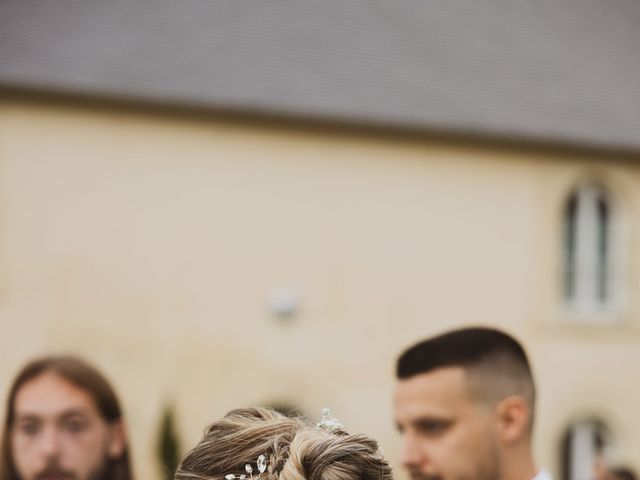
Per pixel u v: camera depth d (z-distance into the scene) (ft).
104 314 44.93
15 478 12.10
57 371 12.10
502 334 10.24
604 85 54.49
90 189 45.06
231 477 8.19
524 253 50.65
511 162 50.65
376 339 48.52
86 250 44.88
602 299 52.95
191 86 45.60
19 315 43.98
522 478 10.09
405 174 49.16
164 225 45.91
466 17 55.98
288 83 47.42
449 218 49.65
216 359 46.24
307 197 47.85
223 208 46.70
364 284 48.47
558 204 51.29
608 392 51.96
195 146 46.44
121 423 12.46
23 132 44.42
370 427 48.14
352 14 52.90
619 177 52.37
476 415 10.00
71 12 47.11
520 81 52.80
